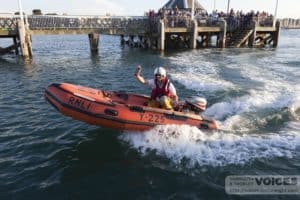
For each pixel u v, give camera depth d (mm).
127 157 6312
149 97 7730
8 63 19203
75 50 28438
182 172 5723
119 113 6672
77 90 6961
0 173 5801
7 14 21188
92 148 6738
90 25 23797
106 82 13797
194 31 26938
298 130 7449
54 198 5137
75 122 8219
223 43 28641
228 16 29953
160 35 25828
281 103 9484
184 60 20219
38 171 5895
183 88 12312
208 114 8703
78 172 5852
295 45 33656
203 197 5078
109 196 5176
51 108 9500
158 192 5238
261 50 27031
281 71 15617
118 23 24969
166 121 6887
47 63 19312
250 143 6684
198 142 6664
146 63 19281
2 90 11938
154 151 6438
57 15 22297
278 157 6164
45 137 7367
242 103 9547
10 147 6859
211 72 15453
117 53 25500
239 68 16547
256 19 29641
